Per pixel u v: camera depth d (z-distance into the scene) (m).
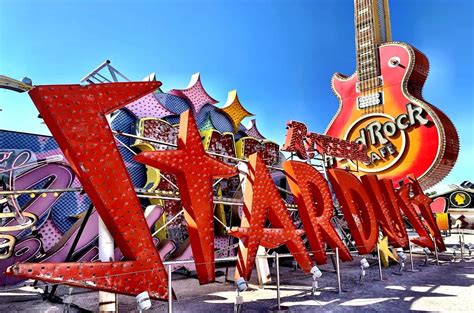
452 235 30.91
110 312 6.44
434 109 25.98
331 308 7.65
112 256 6.66
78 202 10.09
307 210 10.30
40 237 9.06
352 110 30.22
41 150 9.73
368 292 9.23
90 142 6.17
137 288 6.42
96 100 6.31
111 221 6.31
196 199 7.62
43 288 9.30
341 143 13.81
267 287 10.01
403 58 27.89
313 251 10.20
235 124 15.95
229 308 7.67
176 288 9.91
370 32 30.11
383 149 27.62
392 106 27.73
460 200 27.16
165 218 11.57
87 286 5.92
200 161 7.82
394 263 14.31
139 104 12.31
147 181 11.56
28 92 5.89
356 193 11.95
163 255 9.86
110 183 6.32
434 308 7.61
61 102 5.95
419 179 25.45
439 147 24.70
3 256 8.10
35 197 9.12
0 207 8.34
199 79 14.87
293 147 11.80
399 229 13.35
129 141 11.71
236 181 14.45
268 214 9.45
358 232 11.22
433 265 14.13
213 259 7.73
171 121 13.35
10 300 8.32
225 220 13.49
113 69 10.04
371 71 29.39
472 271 12.66
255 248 8.65
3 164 8.90
